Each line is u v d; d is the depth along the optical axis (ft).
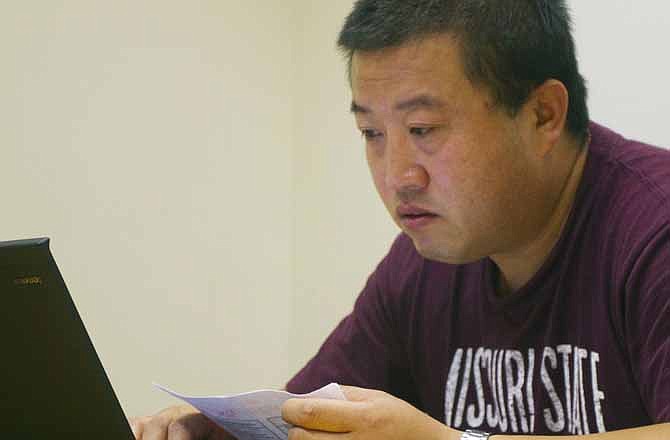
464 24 4.38
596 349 4.74
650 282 4.33
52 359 3.71
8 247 3.44
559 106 4.71
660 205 4.52
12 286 3.52
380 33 4.41
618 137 5.05
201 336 9.37
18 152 8.17
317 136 9.75
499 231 4.75
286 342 10.02
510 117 4.53
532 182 4.72
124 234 8.79
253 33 9.67
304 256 9.91
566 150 4.85
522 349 5.15
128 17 8.79
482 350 5.38
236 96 9.56
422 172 4.52
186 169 9.20
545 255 5.03
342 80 9.50
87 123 8.55
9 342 3.68
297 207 9.93
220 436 4.95
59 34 8.39
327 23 9.64
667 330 4.19
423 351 5.69
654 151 4.90
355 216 9.41
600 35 7.57
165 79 9.04
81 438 3.98
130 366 8.86
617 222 4.69
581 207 4.90
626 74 7.41
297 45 9.90
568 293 4.93
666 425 3.88
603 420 4.72
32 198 8.24
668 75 7.16
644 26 7.31
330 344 6.04
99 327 8.64
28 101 8.23
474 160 4.49
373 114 4.55
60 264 8.39
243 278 9.68
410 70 4.39
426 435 3.98
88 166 8.56
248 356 9.75
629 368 4.60
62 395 3.83
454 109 4.43
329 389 4.01
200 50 9.28
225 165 9.50
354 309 6.09
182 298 9.21
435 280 5.65
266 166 9.82
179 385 9.21
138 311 8.90
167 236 9.08
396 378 5.89
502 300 5.21
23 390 3.84
